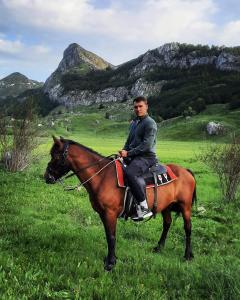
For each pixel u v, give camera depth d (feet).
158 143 303.68
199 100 631.97
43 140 79.10
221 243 39.14
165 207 32.01
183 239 39.45
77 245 31.58
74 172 29.01
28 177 68.80
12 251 28.45
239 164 61.62
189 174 34.35
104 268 26.89
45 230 35.53
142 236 38.99
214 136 407.64
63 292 22.09
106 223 28.04
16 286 22.20
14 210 43.45
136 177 28.48
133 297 22.11
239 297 22.02
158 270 27.66
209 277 25.13
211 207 57.26
